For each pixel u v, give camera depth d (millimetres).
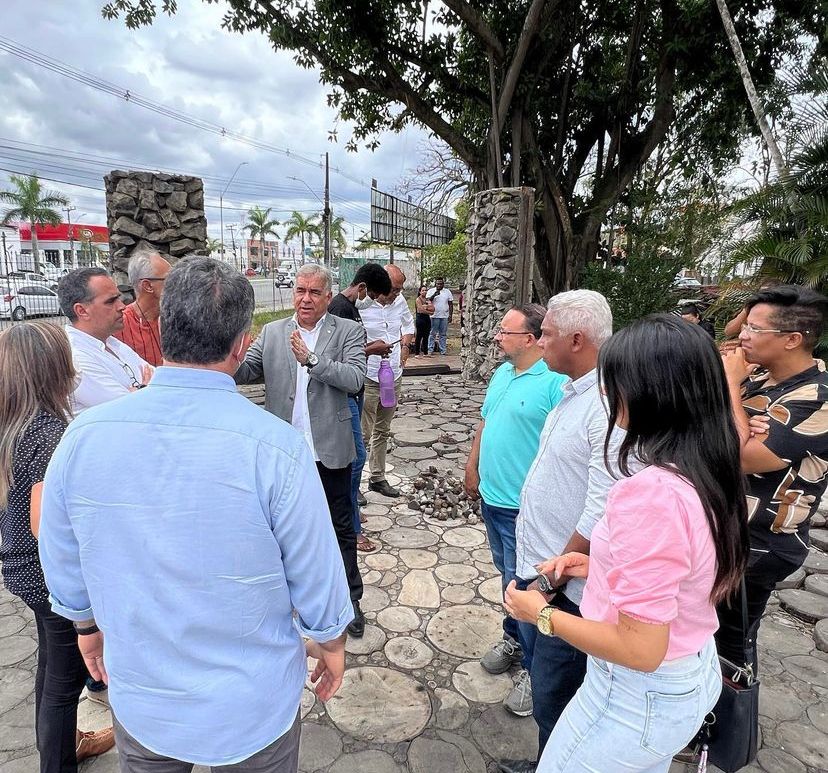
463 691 2307
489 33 8734
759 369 2115
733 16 9172
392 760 1966
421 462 5184
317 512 1100
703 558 997
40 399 1538
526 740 2062
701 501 988
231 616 1043
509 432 2145
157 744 1092
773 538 1804
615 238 12211
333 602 1160
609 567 1113
